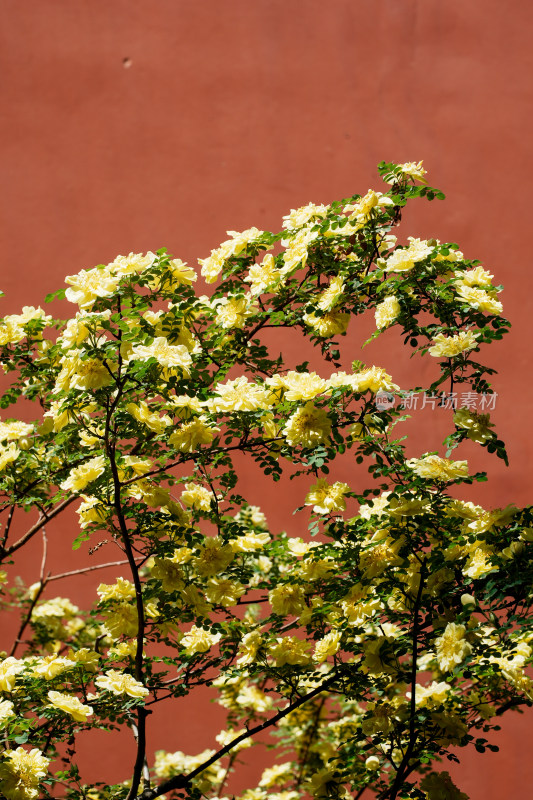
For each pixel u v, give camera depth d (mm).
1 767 1948
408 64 5379
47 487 2842
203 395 2146
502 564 2033
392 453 2090
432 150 5320
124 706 2184
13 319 2537
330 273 2492
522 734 4926
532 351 5199
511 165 5348
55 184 5207
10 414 4949
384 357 5121
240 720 4441
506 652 2156
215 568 2359
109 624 2402
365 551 2236
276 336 5066
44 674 2242
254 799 3361
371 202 2357
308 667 2395
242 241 2555
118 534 2301
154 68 5289
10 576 4879
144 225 5176
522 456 5090
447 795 2131
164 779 3570
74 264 5145
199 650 2445
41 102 5238
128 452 2697
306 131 5281
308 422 2104
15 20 5266
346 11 5379
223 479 2359
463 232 5293
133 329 1960
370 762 2502
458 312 2098
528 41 5465
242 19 5328
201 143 5250
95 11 5301
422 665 2928
